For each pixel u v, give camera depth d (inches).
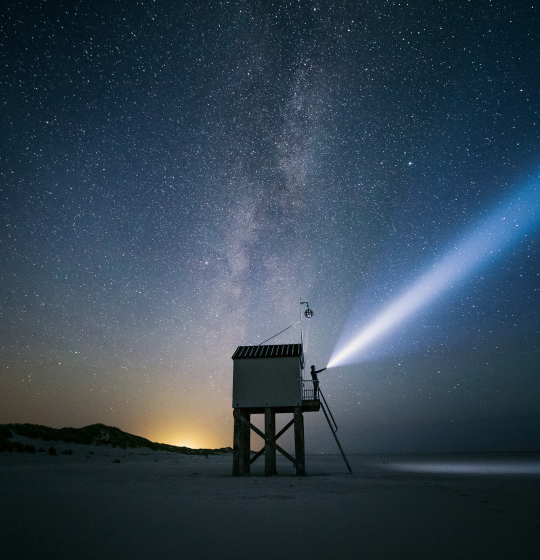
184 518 438.9
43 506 521.7
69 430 2320.4
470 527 390.6
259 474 1075.3
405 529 382.6
